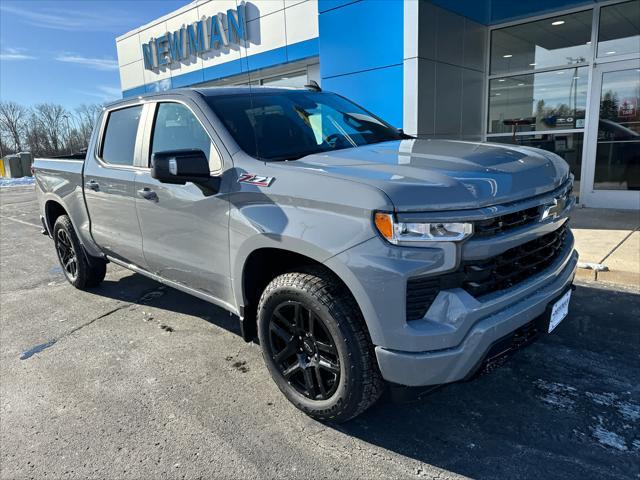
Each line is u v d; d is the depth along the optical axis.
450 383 2.22
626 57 7.43
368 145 3.18
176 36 12.95
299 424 2.70
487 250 2.16
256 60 11.11
